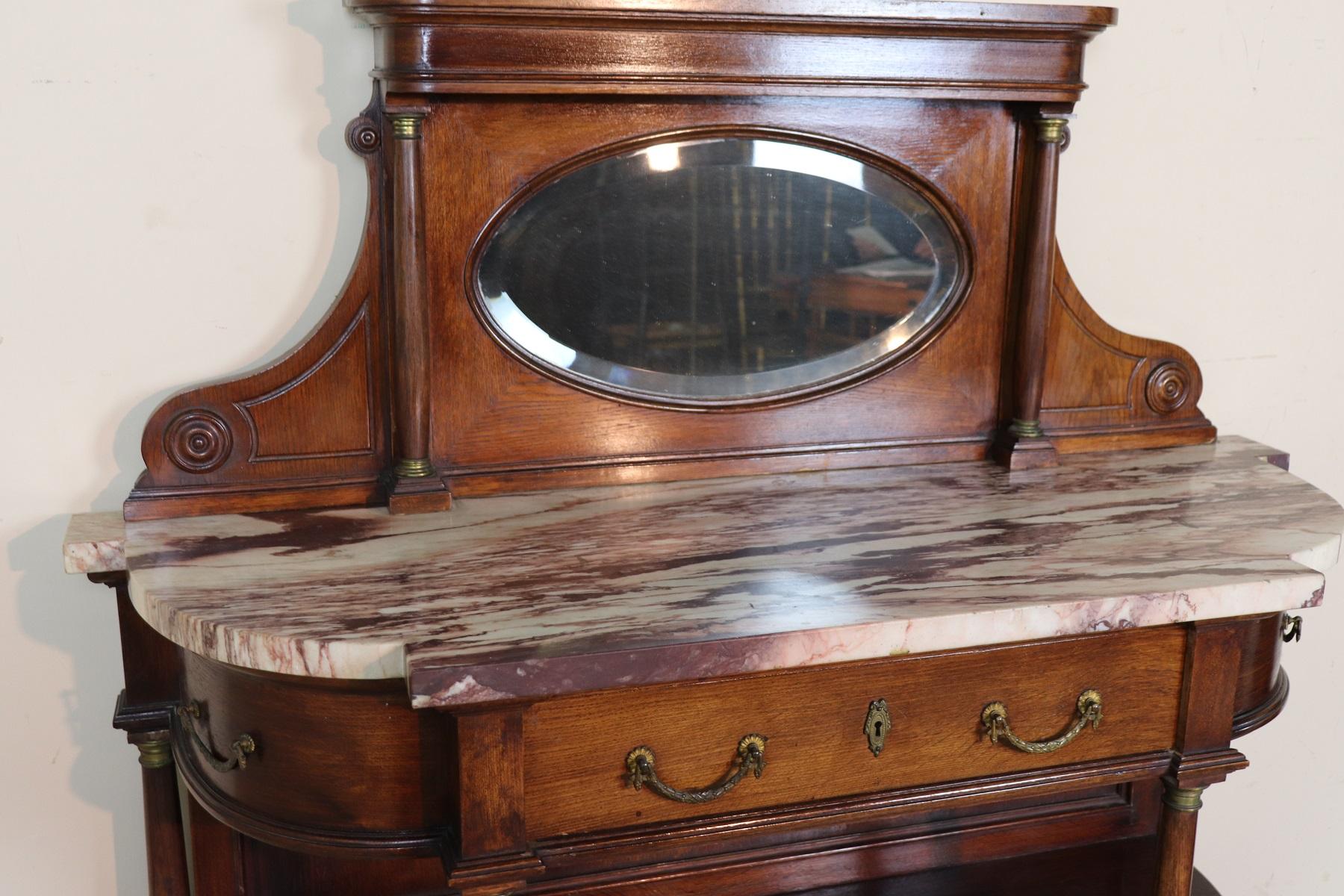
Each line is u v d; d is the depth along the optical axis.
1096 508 1.49
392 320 1.44
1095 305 1.78
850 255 1.57
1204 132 1.75
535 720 1.16
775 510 1.47
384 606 1.19
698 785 1.22
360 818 1.19
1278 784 2.06
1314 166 1.81
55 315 1.42
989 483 1.58
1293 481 1.60
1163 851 1.40
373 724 1.17
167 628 1.18
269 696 1.19
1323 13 1.75
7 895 1.59
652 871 1.53
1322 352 1.90
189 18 1.39
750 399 1.58
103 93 1.38
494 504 1.48
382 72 1.33
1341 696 2.04
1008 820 1.72
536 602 1.20
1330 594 1.99
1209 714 1.34
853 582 1.25
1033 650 1.29
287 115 1.44
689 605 1.19
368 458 1.48
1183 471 1.64
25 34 1.35
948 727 1.29
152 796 1.49
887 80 1.45
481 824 1.15
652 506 1.48
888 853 1.74
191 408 1.41
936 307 1.62
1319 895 2.11
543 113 1.42
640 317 1.52
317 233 1.48
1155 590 1.23
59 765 1.57
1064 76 1.51
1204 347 1.84
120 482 1.49
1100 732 1.34
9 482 1.46
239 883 1.57
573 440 1.53
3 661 1.51
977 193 1.58
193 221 1.44
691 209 1.50
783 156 1.51
